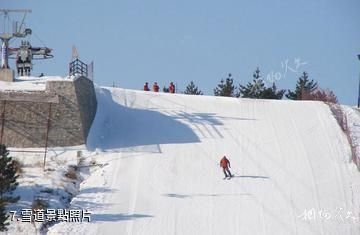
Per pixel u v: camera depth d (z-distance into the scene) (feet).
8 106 190.39
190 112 223.10
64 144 189.98
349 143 203.82
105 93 227.40
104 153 189.78
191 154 192.95
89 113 204.64
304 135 208.95
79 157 186.19
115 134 203.92
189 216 162.50
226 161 180.14
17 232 148.66
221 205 168.25
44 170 176.55
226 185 177.68
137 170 181.47
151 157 189.37
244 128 212.43
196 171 183.83
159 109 223.92
